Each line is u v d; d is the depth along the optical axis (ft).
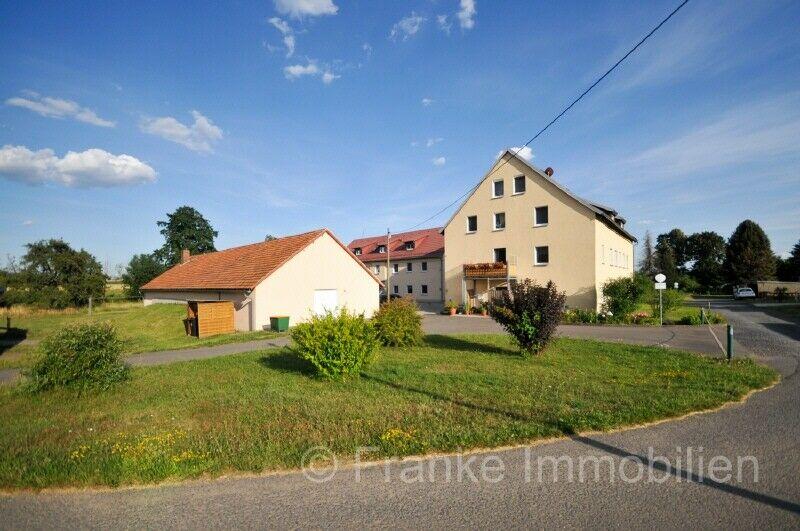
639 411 20.94
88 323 30.07
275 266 68.64
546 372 31.30
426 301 138.82
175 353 45.62
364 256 165.27
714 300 160.56
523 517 12.16
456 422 19.88
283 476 14.87
